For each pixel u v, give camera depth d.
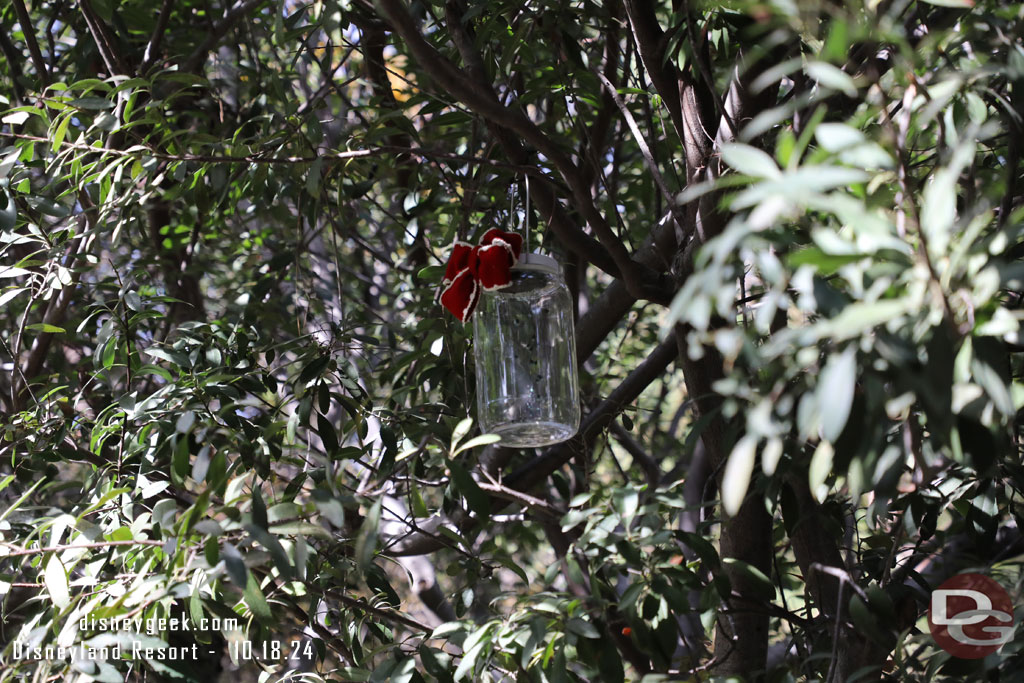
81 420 3.11
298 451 3.10
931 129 2.51
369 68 3.69
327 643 2.89
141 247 4.56
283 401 3.10
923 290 1.29
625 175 4.47
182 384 2.84
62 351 4.49
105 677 2.06
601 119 3.91
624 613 2.35
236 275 5.15
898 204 1.61
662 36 2.89
